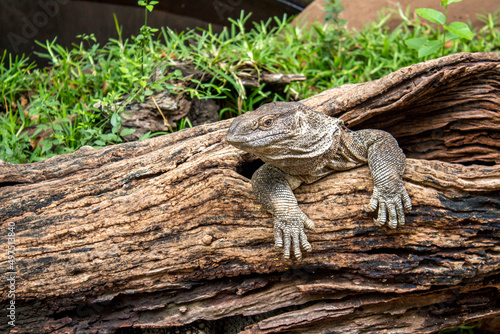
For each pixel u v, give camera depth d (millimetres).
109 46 8445
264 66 6766
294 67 7426
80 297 4246
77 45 8281
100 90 6801
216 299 4363
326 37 8023
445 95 4664
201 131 4676
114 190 4340
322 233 4094
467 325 5207
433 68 4375
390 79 4387
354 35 8625
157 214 4172
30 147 6105
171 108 5871
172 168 4324
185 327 4559
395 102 4441
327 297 4223
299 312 4199
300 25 9062
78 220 4219
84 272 4176
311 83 7320
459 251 4020
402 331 4266
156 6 8500
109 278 4191
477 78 4574
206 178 4148
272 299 4305
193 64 6520
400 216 3861
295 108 3658
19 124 6543
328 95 4660
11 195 4348
